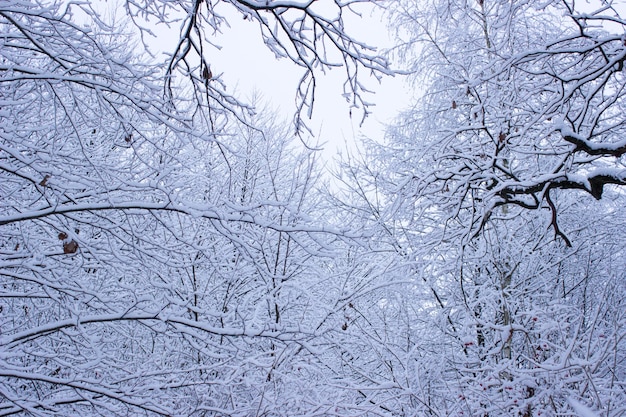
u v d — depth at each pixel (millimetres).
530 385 5121
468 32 7762
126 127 3957
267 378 5070
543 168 6957
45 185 3652
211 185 7449
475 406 5402
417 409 5441
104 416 4355
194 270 6777
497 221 7340
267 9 2824
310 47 3098
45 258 4676
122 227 4367
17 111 4523
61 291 4410
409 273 6367
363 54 3109
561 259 7137
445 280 7586
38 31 3564
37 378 3852
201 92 3824
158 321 4684
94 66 3787
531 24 7207
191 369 4531
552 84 5453
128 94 3750
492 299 6520
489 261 7359
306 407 5281
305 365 4980
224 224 4246
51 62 4074
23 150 4355
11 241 5238
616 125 5102
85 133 5527
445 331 6777
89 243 4457
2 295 4219
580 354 5758
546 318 5871
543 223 7410
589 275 7926
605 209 8141
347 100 3336
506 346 6500
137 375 4375
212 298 6840
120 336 6016
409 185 6008
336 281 6629
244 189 8109
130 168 4359
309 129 3406
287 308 6793
